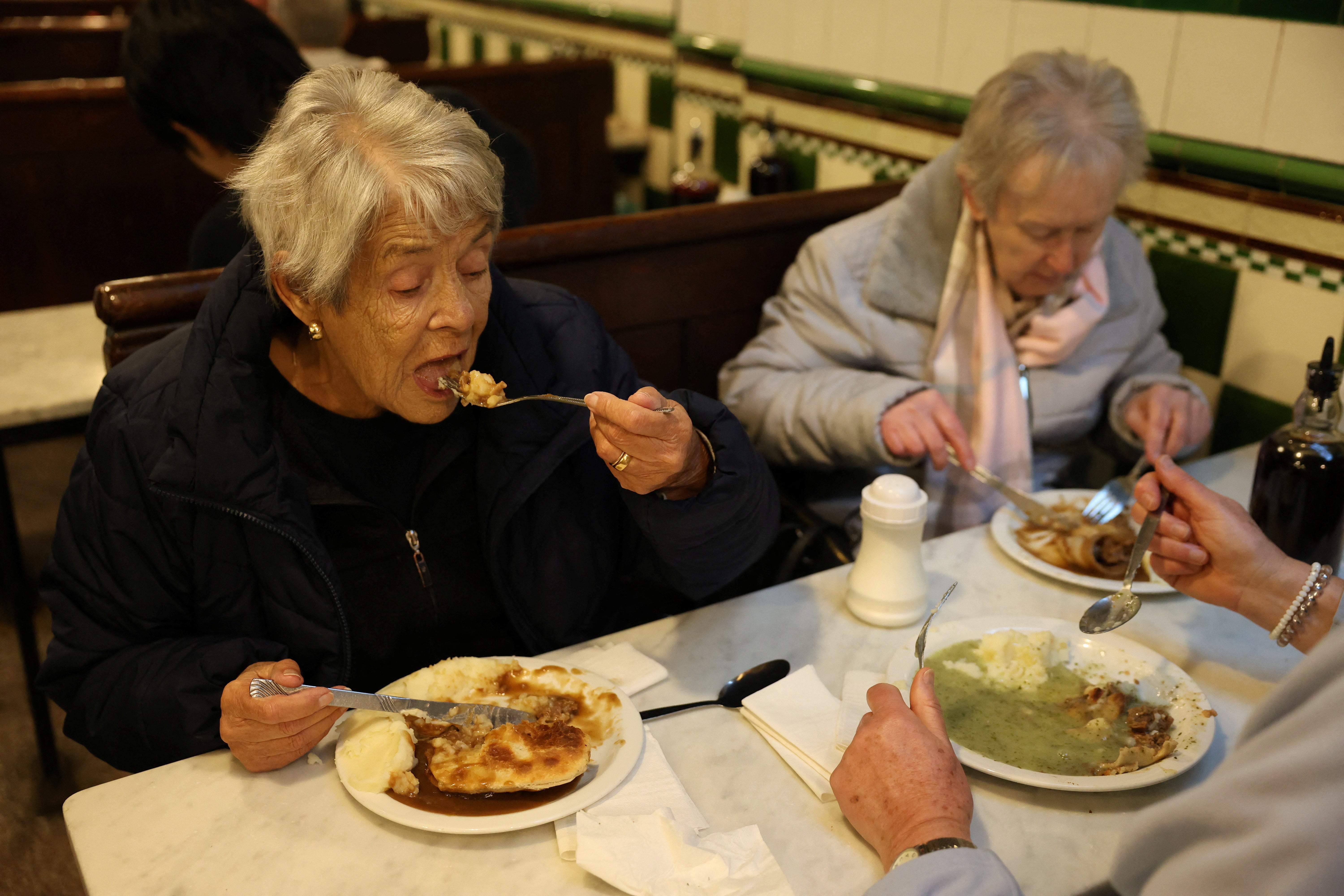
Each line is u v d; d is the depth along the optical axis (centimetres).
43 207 329
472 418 130
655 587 158
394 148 101
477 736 103
